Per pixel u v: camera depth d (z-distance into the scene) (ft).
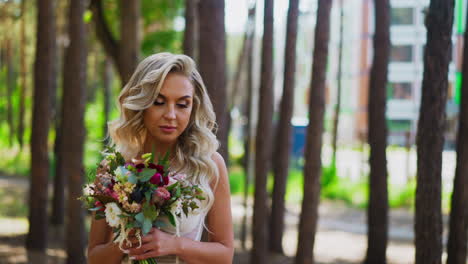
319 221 42.52
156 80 6.81
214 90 18.38
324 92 22.82
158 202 6.58
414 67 96.02
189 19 23.79
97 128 68.13
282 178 30.83
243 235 32.09
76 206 25.57
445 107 13.52
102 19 28.96
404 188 50.08
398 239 35.81
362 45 105.29
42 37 28.53
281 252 30.81
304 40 103.19
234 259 28.43
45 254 28.84
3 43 54.34
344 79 109.29
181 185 6.83
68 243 25.68
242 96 70.79
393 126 99.04
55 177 37.65
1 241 31.24
